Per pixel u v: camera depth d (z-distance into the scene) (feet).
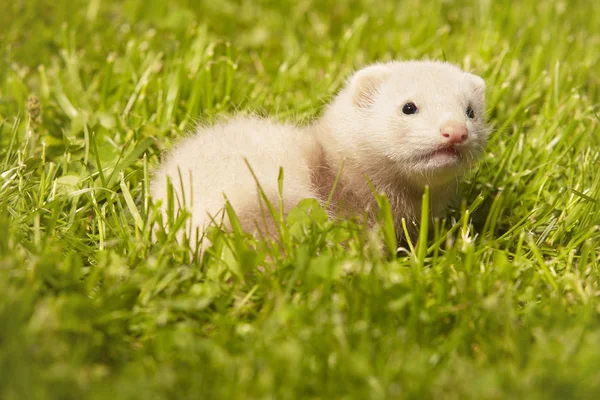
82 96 26.27
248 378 13.12
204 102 25.52
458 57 30.48
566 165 23.61
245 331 14.90
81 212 19.33
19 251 16.19
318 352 13.99
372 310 15.03
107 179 20.31
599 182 21.40
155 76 27.04
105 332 14.52
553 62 28.94
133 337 15.06
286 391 12.89
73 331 14.03
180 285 16.01
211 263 16.75
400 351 13.85
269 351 13.67
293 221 17.28
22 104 25.39
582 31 33.88
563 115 25.13
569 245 19.10
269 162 19.17
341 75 28.22
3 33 31.27
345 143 20.53
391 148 19.81
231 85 26.30
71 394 12.41
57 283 15.10
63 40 29.45
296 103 26.55
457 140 18.93
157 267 15.90
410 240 20.27
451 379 13.05
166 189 18.58
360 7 36.83
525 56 31.07
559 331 14.28
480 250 18.35
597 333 13.94
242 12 36.40
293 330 14.55
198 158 19.19
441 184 20.54
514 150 23.94
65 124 25.18
